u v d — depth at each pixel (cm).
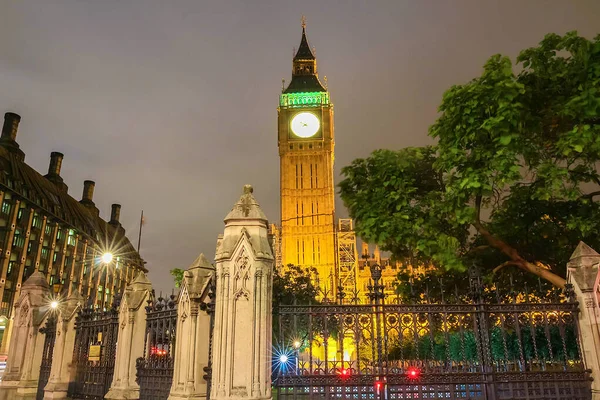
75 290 1645
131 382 1216
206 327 1048
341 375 877
